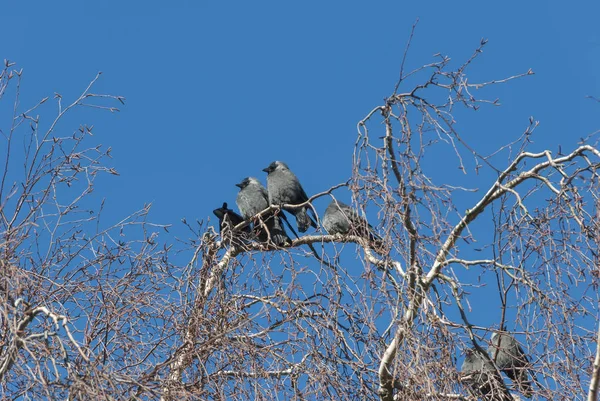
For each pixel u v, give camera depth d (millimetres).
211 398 15875
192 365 16406
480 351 16922
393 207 15750
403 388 15609
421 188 15617
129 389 14750
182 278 17531
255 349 16438
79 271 16453
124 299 16281
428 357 15398
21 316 14312
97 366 14383
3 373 14109
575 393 15594
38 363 13031
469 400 15859
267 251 17656
